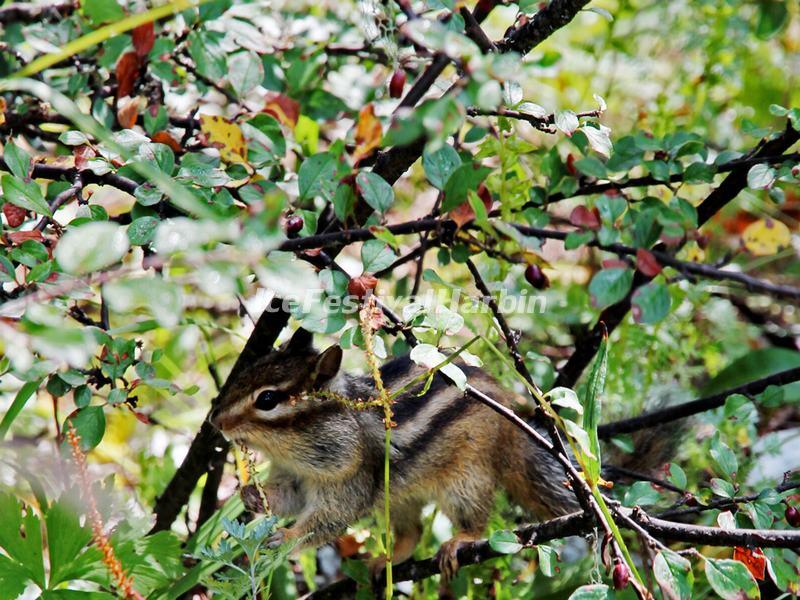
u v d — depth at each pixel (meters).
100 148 5.42
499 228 4.96
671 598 4.77
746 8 9.88
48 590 5.50
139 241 4.93
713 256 8.61
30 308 3.68
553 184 5.93
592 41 9.75
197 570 5.78
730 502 5.40
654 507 6.38
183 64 6.71
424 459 6.57
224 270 3.85
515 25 6.12
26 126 6.59
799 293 5.22
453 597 6.54
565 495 6.69
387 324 5.43
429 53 6.05
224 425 6.13
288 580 6.45
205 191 5.32
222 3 6.29
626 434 7.05
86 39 4.54
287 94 7.16
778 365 7.96
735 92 9.78
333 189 5.05
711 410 6.98
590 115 5.59
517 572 6.47
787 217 8.67
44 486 5.98
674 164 5.68
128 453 7.63
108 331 5.62
